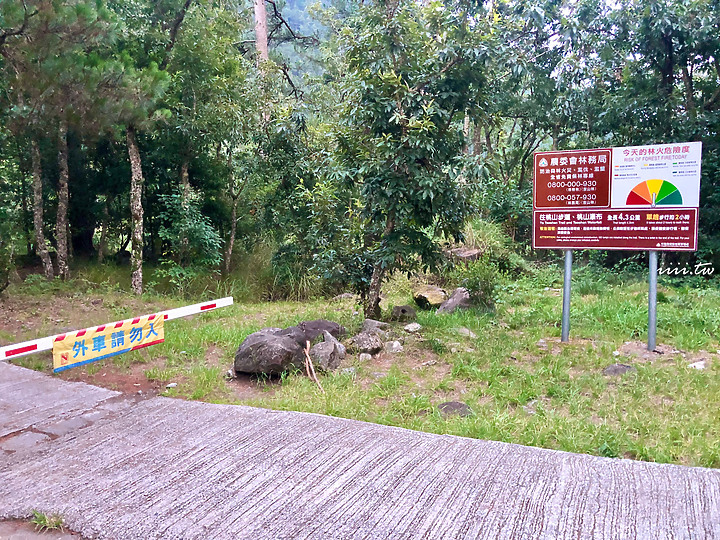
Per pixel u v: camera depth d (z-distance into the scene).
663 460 3.37
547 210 6.24
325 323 6.37
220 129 10.78
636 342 6.16
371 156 6.60
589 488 2.98
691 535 2.54
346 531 2.63
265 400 4.61
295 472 3.23
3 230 9.84
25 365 5.69
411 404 4.42
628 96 12.47
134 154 10.18
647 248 5.77
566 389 4.64
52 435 3.93
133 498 2.97
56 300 9.07
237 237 12.70
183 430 3.92
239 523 2.71
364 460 3.37
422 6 7.37
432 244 7.00
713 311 7.58
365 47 6.53
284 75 14.79
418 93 6.44
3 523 2.79
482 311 8.13
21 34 7.25
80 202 11.58
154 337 5.02
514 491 2.97
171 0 10.38
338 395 4.62
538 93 13.11
